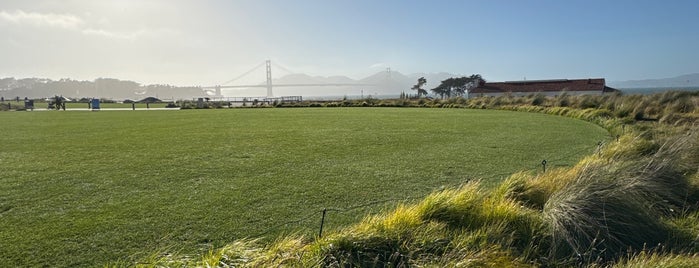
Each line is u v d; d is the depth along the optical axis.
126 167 7.14
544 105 24.25
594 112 17.16
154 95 159.00
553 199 4.04
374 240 3.20
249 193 5.39
